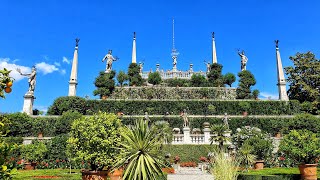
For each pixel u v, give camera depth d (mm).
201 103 41688
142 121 10648
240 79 47375
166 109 41125
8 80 5020
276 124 36188
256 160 23469
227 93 47656
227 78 50938
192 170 24922
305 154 14703
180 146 29266
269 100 41906
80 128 11891
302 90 45062
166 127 28641
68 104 38281
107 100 40844
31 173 19344
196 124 37656
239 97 46000
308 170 14727
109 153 11633
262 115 39031
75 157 11875
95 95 44625
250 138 25281
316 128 30844
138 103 41219
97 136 11695
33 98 39969
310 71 45125
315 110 41562
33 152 24953
